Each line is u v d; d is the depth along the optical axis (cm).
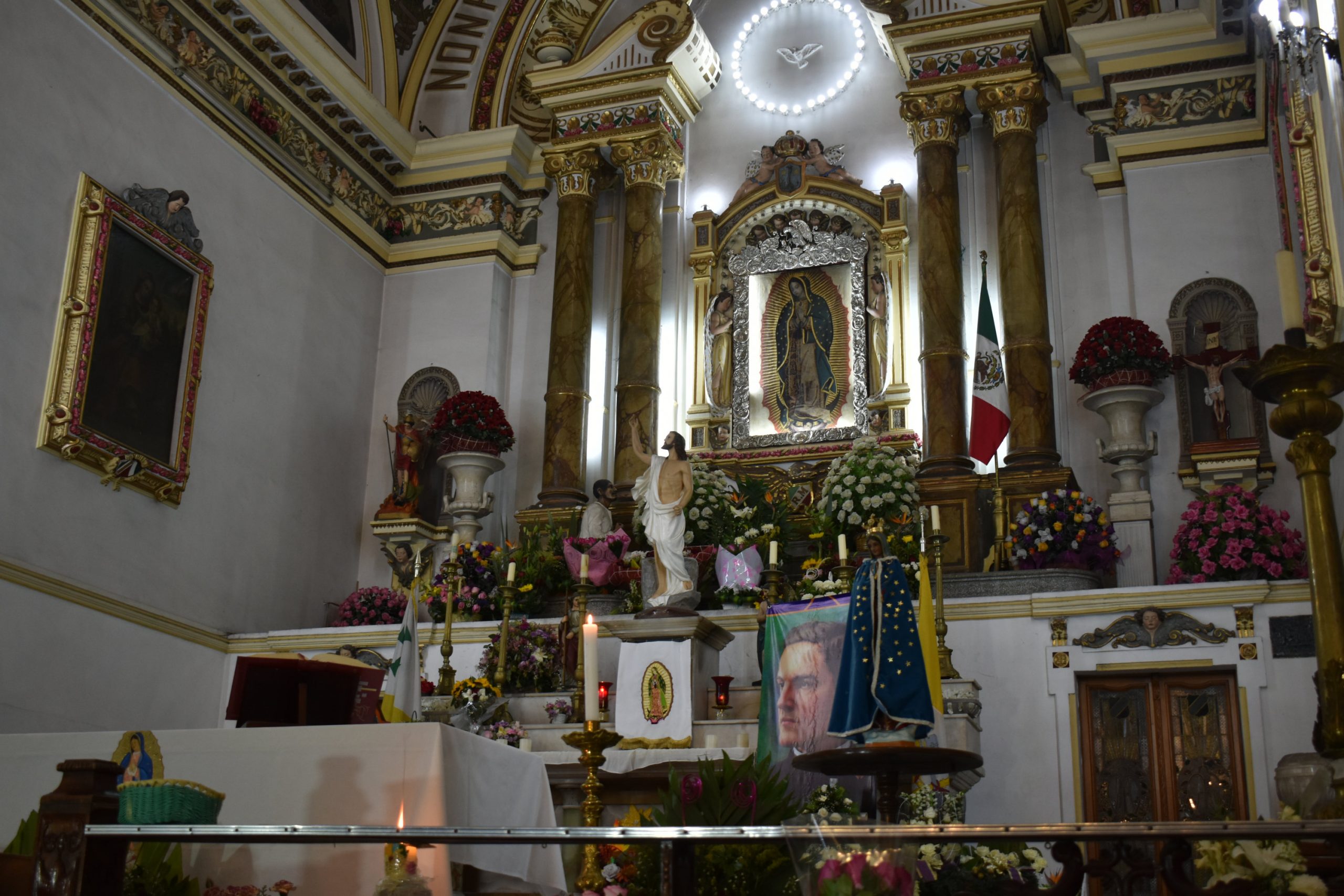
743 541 1145
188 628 1145
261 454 1266
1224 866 441
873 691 571
